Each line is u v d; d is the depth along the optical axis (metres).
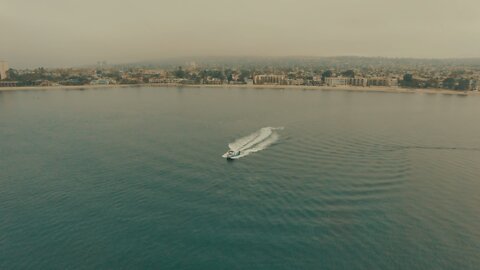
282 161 122.50
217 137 159.75
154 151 136.38
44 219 82.25
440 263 66.44
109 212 85.19
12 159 129.50
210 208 86.56
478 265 65.94
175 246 71.31
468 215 84.00
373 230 76.94
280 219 81.25
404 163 120.00
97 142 153.50
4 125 196.88
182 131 173.88
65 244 72.31
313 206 87.44
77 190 98.50
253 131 172.62
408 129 178.75
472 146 145.25
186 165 118.69
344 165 117.81
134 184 102.19
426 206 88.25
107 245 71.81
